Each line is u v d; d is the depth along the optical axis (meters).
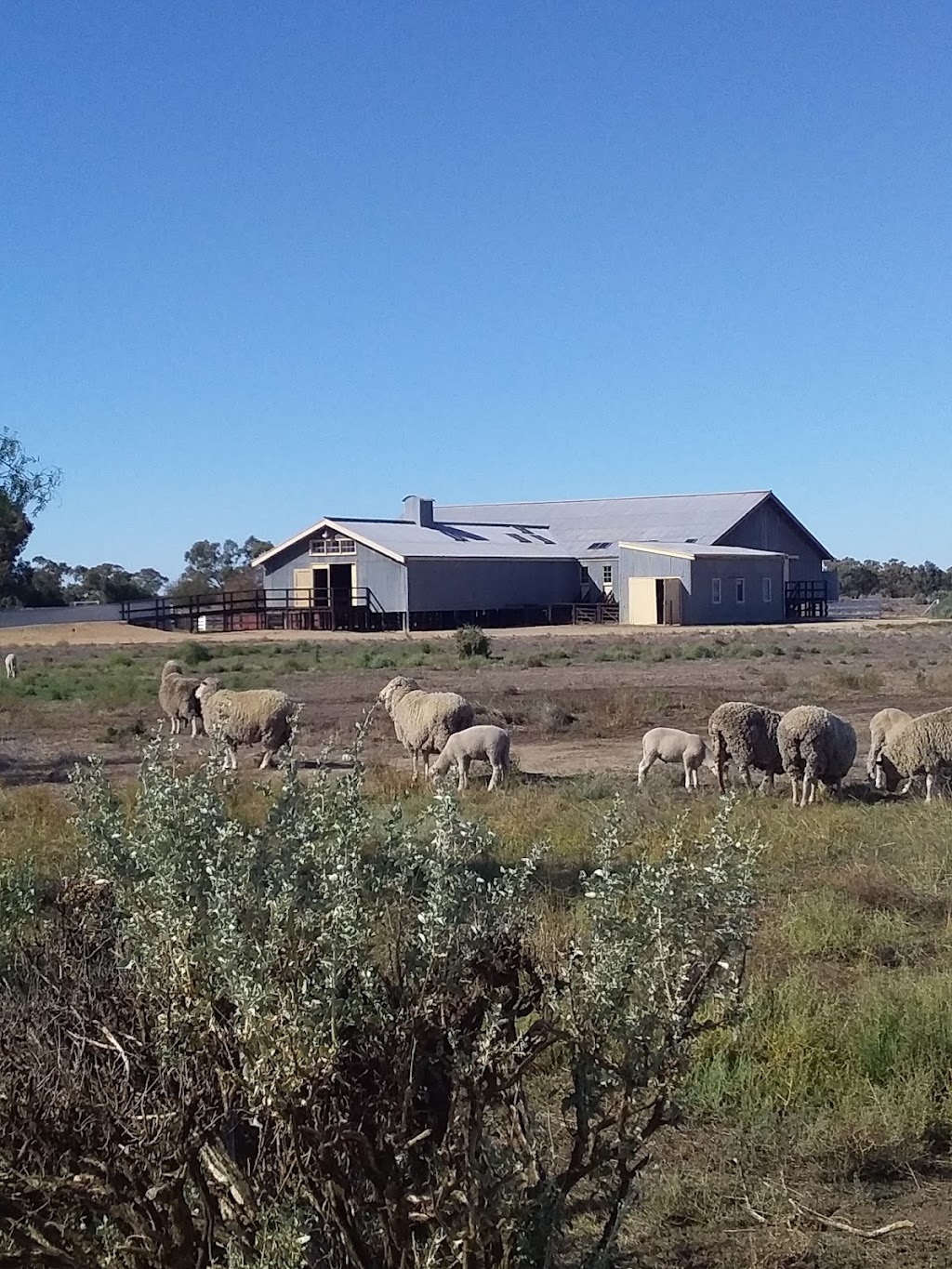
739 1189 5.86
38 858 10.74
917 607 106.56
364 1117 3.94
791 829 13.66
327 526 74.31
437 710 19.53
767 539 85.50
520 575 77.88
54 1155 3.83
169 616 77.12
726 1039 7.12
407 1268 3.89
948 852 12.43
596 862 5.07
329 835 4.18
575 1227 5.16
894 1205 5.83
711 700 31.53
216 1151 3.92
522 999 4.33
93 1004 4.21
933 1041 7.31
